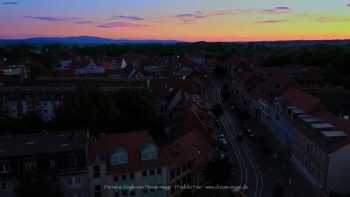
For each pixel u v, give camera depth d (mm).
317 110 76750
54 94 105438
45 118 104938
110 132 78375
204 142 69688
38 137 56781
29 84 119625
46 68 183875
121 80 121438
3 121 82250
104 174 52500
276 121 92438
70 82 121062
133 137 58375
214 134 81688
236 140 89125
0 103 103062
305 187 63031
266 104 103562
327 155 57906
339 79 133750
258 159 76312
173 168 57938
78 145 52969
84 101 79062
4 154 49562
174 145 61938
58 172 50531
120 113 82562
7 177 49031
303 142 69500
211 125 84562
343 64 155625
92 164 51594
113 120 79312
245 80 137875
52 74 163750
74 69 177000
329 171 58156
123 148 54312
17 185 48719
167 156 57750
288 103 87125
